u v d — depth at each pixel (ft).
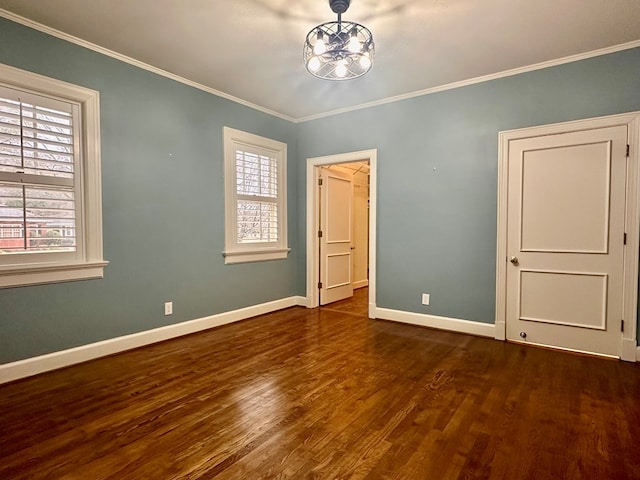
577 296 10.12
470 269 11.81
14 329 8.20
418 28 8.45
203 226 12.26
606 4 7.52
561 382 8.17
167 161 11.14
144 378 8.39
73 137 9.09
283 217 15.48
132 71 10.21
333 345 10.82
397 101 13.08
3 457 5.49
